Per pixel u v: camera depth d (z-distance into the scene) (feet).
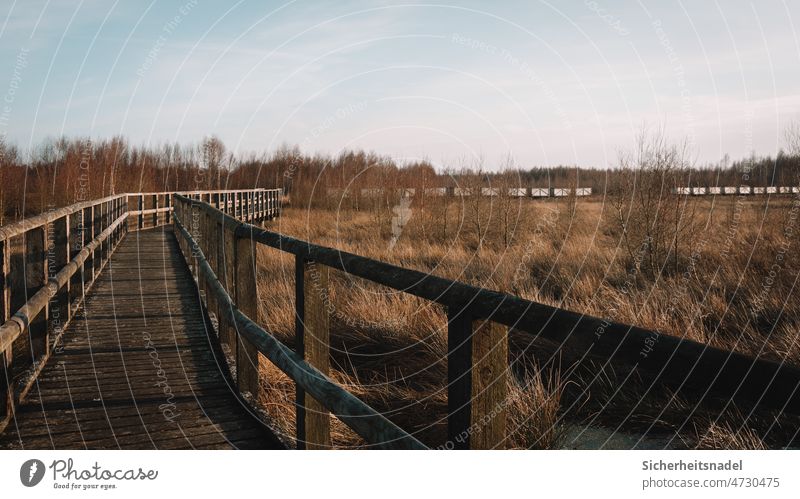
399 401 15.71
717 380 3.53
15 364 18.63
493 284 27.58
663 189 31.07
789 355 16.10
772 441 12.56
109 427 12.05
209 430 11.95
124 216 50.39
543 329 4.66
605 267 29.53
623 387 15.94
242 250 13.70
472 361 5.46
